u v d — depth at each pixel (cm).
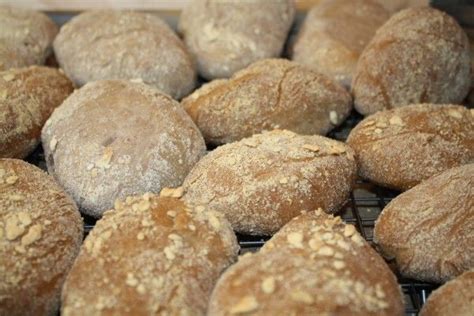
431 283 38
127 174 40
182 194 40
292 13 57
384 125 44
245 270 32
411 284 38
